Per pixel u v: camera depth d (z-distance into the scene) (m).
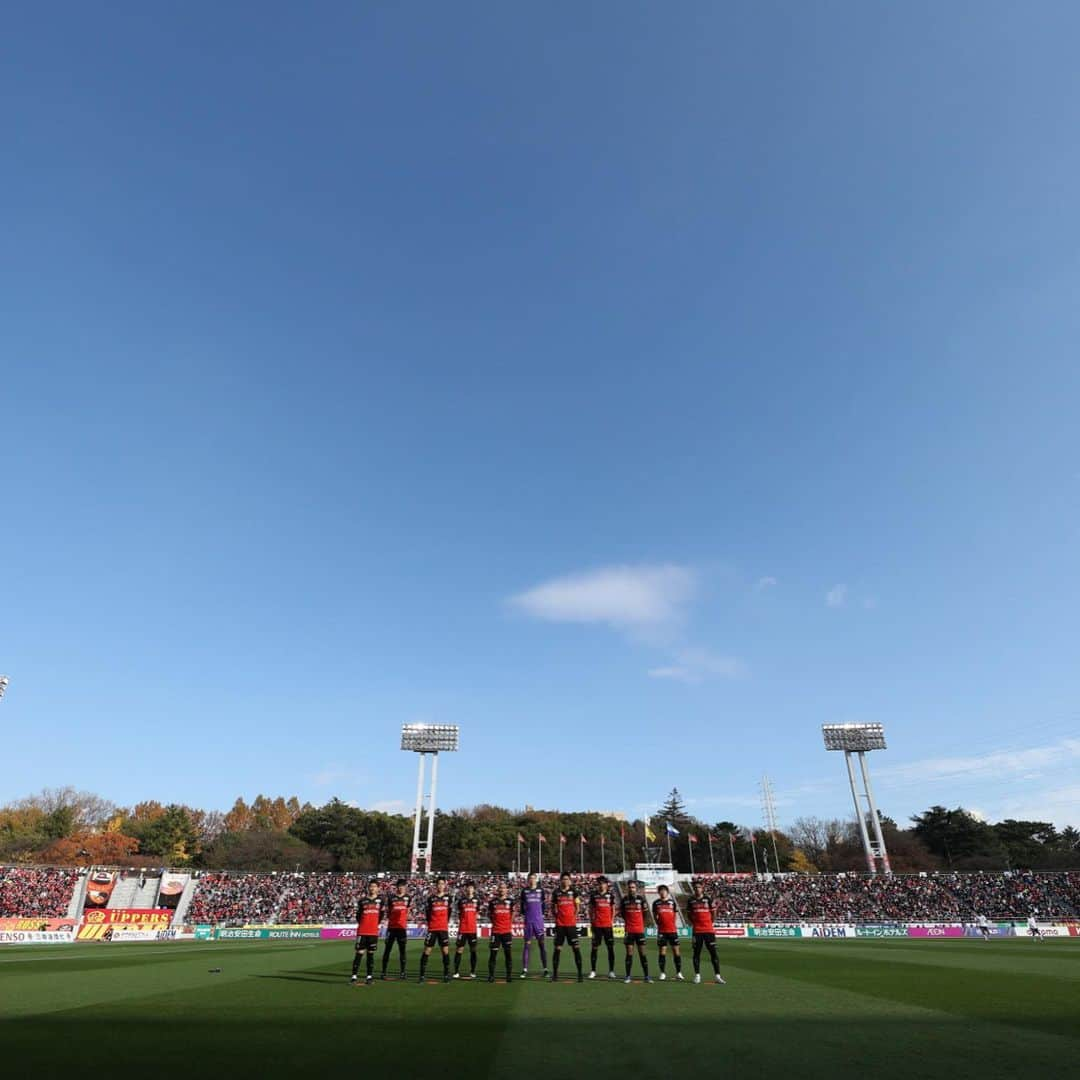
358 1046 12.62
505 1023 14.86
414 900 79.94
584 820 145.75
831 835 159.88
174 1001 18.83
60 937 61.22
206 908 77.50
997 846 129.62
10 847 113.38
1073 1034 13.99
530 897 24.58
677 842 143.75
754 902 84.56
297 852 117.81
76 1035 13.78
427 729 108.19
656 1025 14.65
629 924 22.70
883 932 63.59
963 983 23.47
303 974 26.62
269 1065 11.22
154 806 159.62
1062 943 51.81
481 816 175.25
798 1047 12.58
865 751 112.69
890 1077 10.56
